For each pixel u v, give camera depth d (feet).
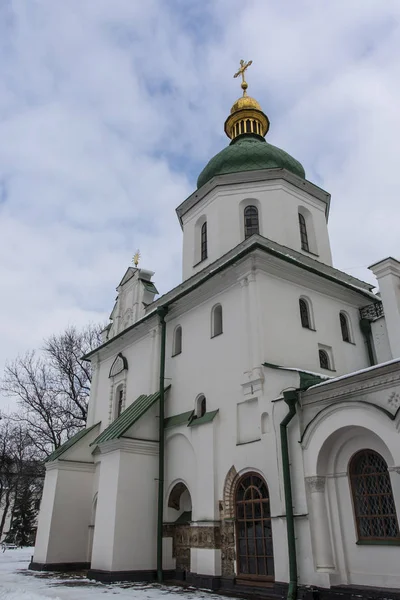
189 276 67.46
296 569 37.32
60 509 63.52
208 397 52.65
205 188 68.54
